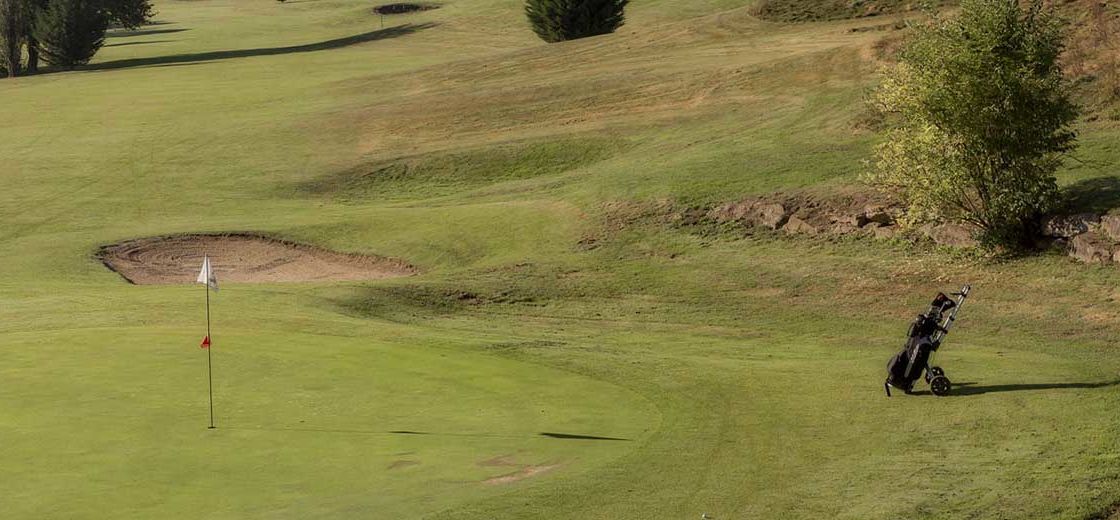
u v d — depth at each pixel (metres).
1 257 34.59
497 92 53.38
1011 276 24.48
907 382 15.31
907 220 26.77
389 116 52.53
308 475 11.67
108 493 11.04
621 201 33.53
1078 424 12.97
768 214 30.47
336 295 25.42
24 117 59.78
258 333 19.89
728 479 11.62
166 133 53.75
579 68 56.56
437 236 34.09
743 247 29.28
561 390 15.98
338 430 13.53
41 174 47.56
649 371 17.48
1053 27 25.69
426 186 42.94
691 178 34.34
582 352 19.17
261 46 100.00
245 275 32.94
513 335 21.89
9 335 19.55
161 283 31.73
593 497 10.96
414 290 26.62
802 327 23.30
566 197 35.69
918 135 25.95
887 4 56.31
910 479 11.43
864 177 27.75
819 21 57.25
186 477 11.59
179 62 86.31
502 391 15.80
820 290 25.75
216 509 10.55
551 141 44.53
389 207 40.00
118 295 25.11
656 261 29.14
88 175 47.16
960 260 25.92
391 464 12.09
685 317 24.66
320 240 35.62
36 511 10.49
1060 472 11.23
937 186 25.59
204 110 58.84
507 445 12.91
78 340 18.98
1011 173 25.31
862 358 19.27
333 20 118.19
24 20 88.38
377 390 15.69
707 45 56.66
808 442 13.15
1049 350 19.91
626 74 52.19
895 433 13.40
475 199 39.16
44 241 36.66
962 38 25.38
